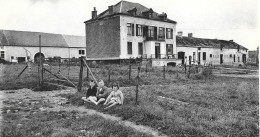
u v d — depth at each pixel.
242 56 65.19
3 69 26.77
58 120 7.32
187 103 10.02
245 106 9.28
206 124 6.67
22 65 35.56
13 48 51.97
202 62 53.81
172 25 47.16
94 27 44.09
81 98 10.48
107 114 8.28
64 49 60.00
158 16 46.03
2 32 53.69
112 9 40.78
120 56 39.09
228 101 10.40
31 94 12.73
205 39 59.25
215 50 57.12
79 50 62.78
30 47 54.28
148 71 26.77
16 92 13.41
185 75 23.50
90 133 6.11
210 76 23.81
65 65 36.12
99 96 9.78
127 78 19.03
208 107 9.11
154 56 42.50
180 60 42.34
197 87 15.32
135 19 41.03
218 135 5.93
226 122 6.84
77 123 6.97
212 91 13.49
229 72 31.77
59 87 14.73
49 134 6.10
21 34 55.91
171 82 18.97
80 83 12.76
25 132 6.16
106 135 5.99
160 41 43.88
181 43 51.19
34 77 19.23
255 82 18.41
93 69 27.53
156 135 6.11
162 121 6.86
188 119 7.21
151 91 13.21
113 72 23.41
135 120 7.26
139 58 38.25
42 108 9.27
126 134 6.03
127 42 40.25
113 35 40.25
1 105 9.65
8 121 7.20
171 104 9.44
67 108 9.29
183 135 5.95
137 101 9.62
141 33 42.41
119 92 9.26
